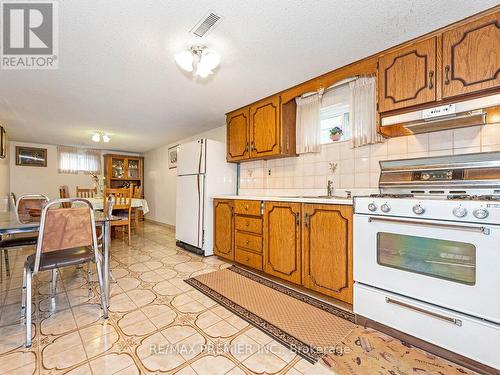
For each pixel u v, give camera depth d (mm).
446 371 1224
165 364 1267
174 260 3039
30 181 5527
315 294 2086
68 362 1272
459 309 1265
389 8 1412
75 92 2631
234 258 2812
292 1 1362
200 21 1523
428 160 1852
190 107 3125
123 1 1359
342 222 1815
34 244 2070
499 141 1601
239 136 3137
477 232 1204
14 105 3027
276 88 2545
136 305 1889
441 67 1561
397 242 1495
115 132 4547
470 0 1337
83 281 2367
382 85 1813
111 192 3855
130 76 2268
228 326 1617
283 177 2943
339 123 2482
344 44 1773
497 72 1367
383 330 1549
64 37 1683
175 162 5422
